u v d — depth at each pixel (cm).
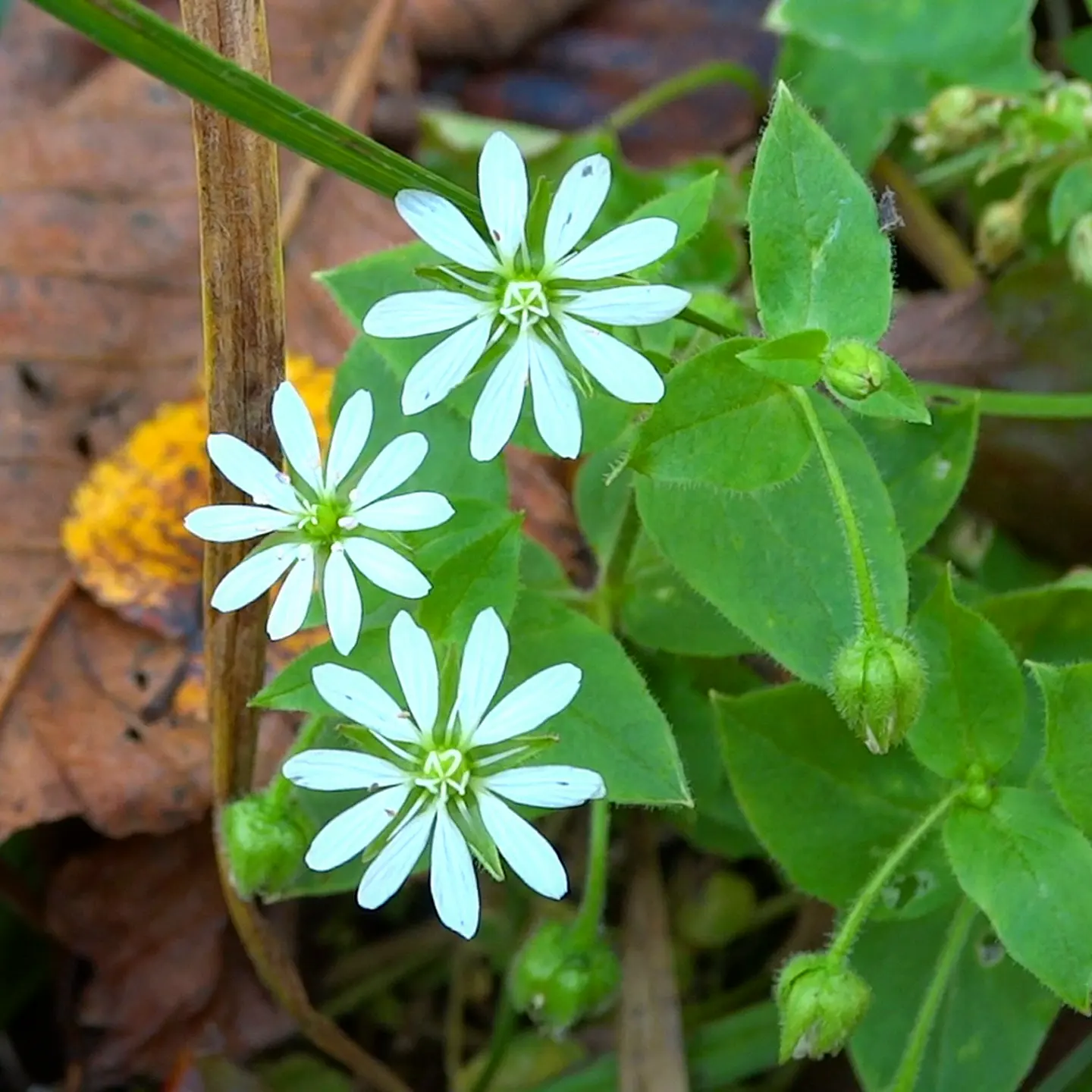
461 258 22
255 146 22
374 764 22
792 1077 26
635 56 30
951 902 24
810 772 24
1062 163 26
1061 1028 25
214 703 24
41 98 28
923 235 28
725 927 26
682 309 22
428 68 30
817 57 28
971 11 27
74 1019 27
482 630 22
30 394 27
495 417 22
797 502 23
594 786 22
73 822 27
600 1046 26
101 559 26
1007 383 27
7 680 26
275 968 25
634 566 25
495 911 27
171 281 27
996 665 23
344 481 23
